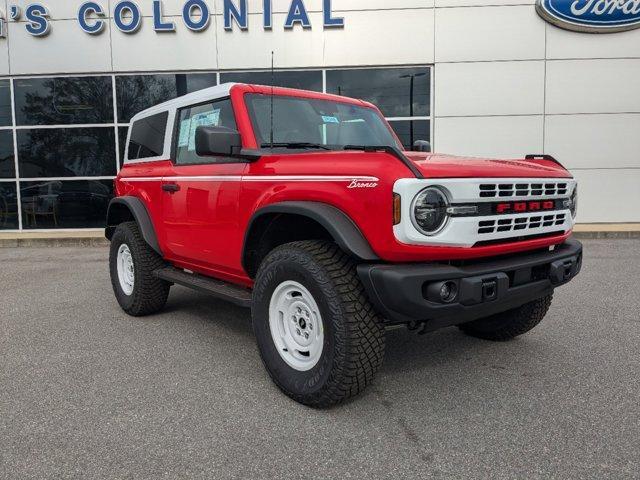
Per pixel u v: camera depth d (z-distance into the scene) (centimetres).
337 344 281
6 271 809
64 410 303
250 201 346
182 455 253
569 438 267
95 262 894
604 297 585
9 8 1217
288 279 308
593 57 1197
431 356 394
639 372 357
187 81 1235
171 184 443
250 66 1209
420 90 1220
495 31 1195
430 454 253
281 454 254
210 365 377
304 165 312
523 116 1216
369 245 277
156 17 1195
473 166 292
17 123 1265
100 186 1273
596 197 1237
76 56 1229
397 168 268
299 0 1177
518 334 415
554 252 340
